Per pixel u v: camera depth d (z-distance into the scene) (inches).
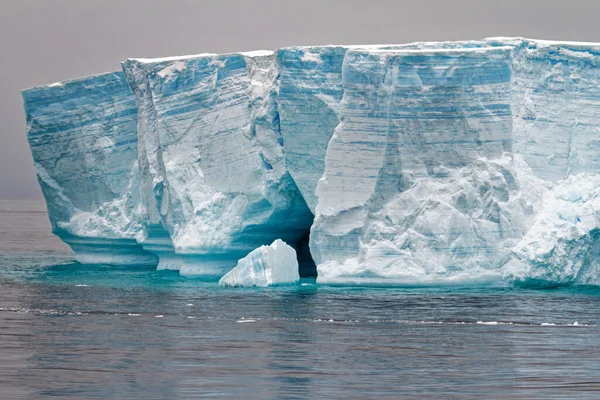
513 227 6456.7
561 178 6673.2
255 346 5285.4
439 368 4909.0
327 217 6638.8
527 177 6619.1
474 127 6510.8
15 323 5831.7
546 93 6776.6
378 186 6565.0
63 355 5167.3
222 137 7313.0
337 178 6643.7
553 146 6712.6
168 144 7465.6
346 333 5497.1
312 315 5880.9
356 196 6599.4
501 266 6466.5
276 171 7155.5
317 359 5064.0
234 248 7293.3
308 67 6968.5
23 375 4847.4
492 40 6924.2
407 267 6486.2
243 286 6825.8
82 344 5364.2
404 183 6535.4
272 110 7145.7
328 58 6958.7
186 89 7440.9
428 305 6063.0
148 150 7662.4
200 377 4805.6
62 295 6668.3
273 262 6776.6
